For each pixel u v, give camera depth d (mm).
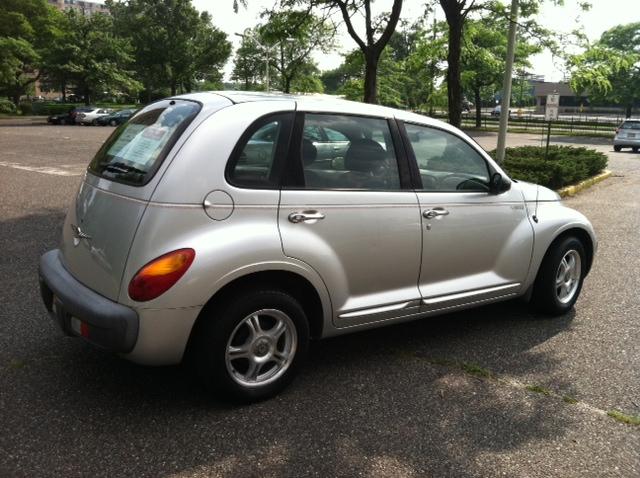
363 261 3600
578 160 14617
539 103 92812
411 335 4480
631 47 46500
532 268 4598
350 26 11703
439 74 31641
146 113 3689
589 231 4977
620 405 3479
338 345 4258
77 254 3344
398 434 3100
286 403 3383
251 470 2756
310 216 3342
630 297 5512
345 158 3598
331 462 2838
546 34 11141
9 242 6883
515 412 3367
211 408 3287
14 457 2787
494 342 4371
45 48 50156
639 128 26078
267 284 3285
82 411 3209
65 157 17000
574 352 4223
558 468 2857
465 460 2895
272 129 3326
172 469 2742
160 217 2953
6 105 50406
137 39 62094
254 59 50938
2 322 4418
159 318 2939
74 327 3182
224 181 3104
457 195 4074
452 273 4109
